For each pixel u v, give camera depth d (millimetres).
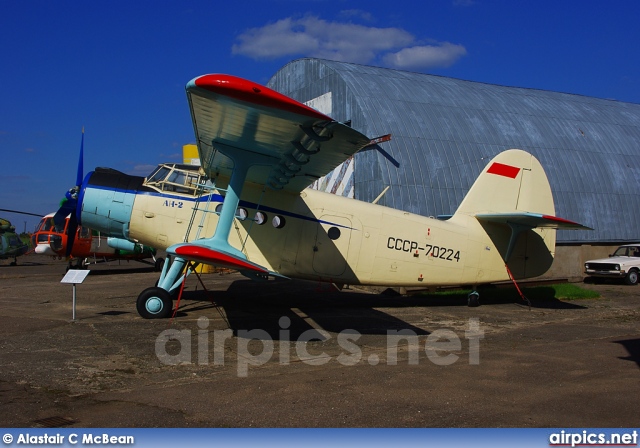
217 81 6125
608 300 14008
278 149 8273
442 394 5672
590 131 22406
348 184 18891
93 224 10961
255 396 5531
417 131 18781
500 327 9789
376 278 11336
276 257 10586
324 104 20531
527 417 5004
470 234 12062
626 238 21016
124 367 6578
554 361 7164
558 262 19656
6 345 7664
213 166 9992
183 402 5309
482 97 22094
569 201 20172
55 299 12680
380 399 5488
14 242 28500
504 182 12422
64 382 5914
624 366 6906
